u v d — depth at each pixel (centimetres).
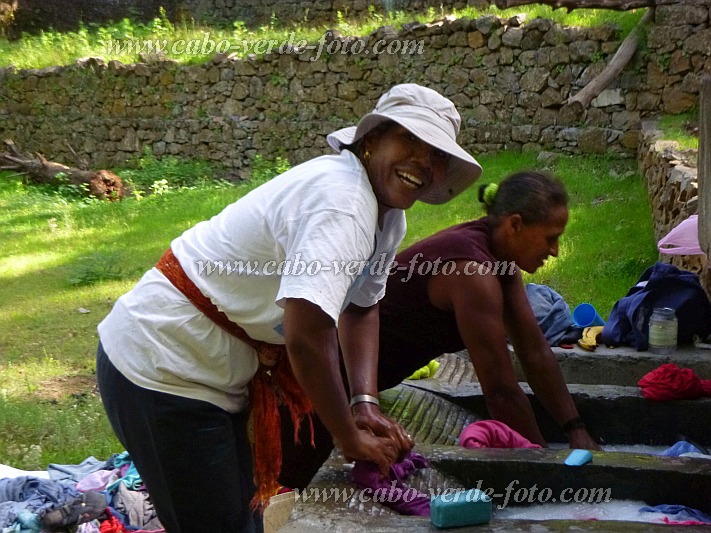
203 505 228
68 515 306
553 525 219
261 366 232
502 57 1159
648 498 262
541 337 332
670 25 1039
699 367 408
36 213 1146
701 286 429
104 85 1509
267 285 213
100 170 1434
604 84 1055
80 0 2036
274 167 1339
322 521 225
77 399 486
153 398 219
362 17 1700
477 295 301
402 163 213
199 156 1434
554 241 314
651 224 795
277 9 1803
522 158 1131
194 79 1426
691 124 966
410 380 382
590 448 320
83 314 678
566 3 1041
